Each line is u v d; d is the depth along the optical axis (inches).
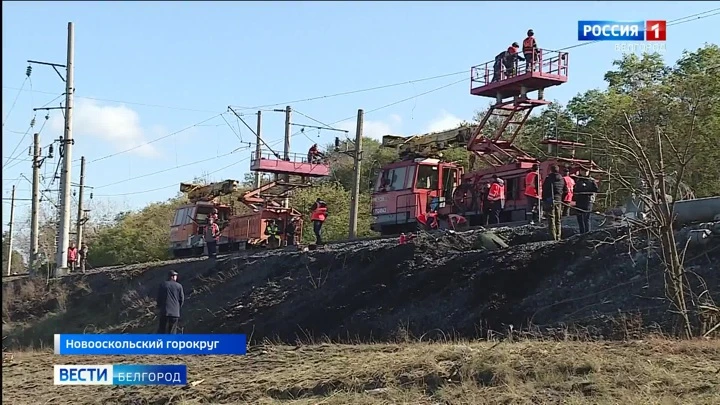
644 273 698.8
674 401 432.1
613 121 1414.9
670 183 789.9
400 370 564.7
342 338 868.6
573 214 1067.3
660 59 1804.9
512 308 756.6
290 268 1130.7
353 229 1524.4
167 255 2439.7
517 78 1202.0
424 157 1317.7
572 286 738.2
